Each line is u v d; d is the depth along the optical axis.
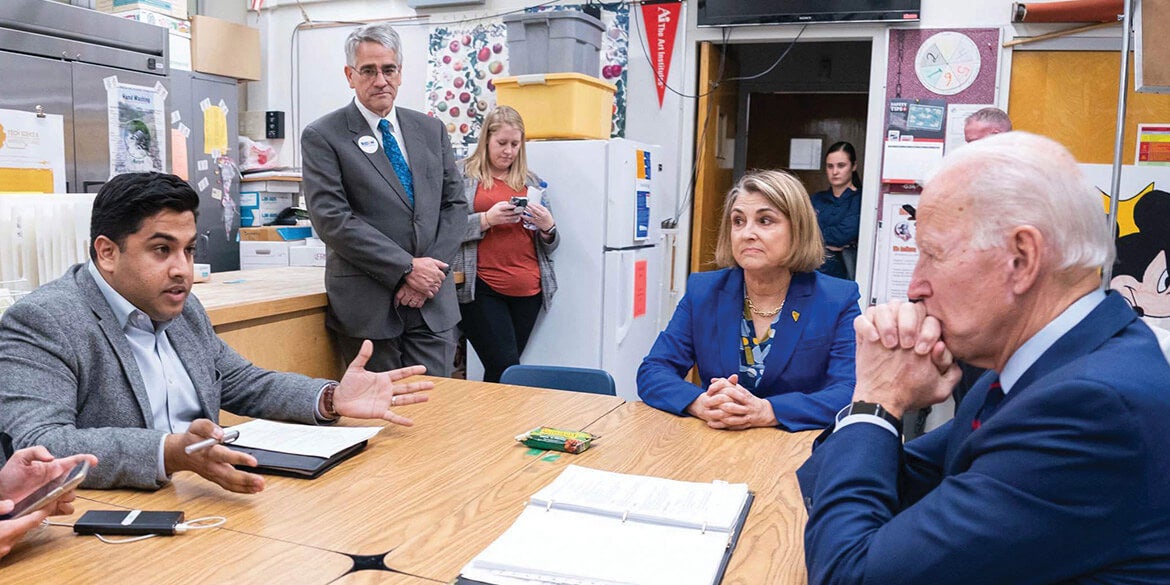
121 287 1.54
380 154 2.95
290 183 5.52
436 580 1.06
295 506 1.31
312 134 2.88
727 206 2.11
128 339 1.59
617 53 4.84
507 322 3.88
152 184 1.50
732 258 2.13
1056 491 0.82
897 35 4.31
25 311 1.45
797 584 1.06
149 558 1.11
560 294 4.10
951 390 1.06
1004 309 0.94
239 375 1.83
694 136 4.82
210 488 1.39
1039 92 4.12
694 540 1.17
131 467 1.34
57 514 1.19
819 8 4.32
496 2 5.03
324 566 1.10
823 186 6.12
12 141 3.24
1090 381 0.83
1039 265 0.91
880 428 1.05
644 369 2.09
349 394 1.74
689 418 1.90
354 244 2.86
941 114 4.27
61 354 1.45
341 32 5.49
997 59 4.15
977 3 4.16
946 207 0.96
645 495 1.34
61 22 3.52
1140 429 0.81
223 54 5.20
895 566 0.88
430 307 3.09
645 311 4.45
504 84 4.21
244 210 5.42
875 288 4.46
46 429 1.37
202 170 5.11
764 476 1.50
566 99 4.11
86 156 3.66
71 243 2.21
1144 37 2.30
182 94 4.95
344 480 1.44
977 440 0.92
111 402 1.52
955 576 0.86
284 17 5.64
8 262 2.10
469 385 2.22
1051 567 0.84
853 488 1.00
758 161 6.25
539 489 1.41
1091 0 3.84
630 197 4.12
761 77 6.05
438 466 1.52
